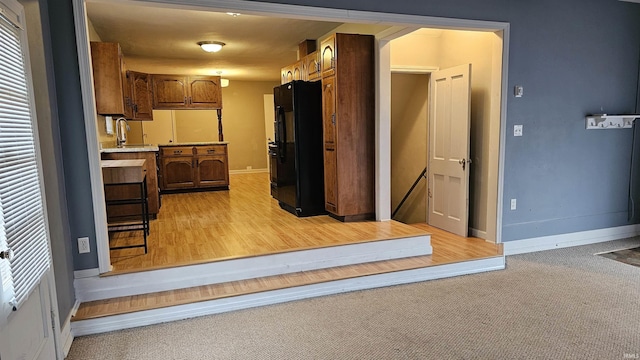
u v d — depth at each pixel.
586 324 2.61
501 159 3.90
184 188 6.95
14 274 1.63
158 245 3.64
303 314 2.85
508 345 2.38
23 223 1.75
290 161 4.96
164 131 9.45
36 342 1.91
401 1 3.32
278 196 5.58
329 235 3.88
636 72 4.43
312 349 2.39
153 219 4.82
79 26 2.68
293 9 3.01
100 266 2.90
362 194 4.56
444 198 4.69
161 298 2.90
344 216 4.50
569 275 3.49
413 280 3.43
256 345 2.45
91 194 2.83
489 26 3.66
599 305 2.89
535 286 3.26
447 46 4.58
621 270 3.60
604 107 4.32
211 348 2.42
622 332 2.51
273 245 3.56
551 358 2.24
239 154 10.22
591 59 4.17
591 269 3.63
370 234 3.89
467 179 4.27
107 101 4.12
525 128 3.97
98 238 2.88
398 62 4.58
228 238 3.85
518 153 3.98
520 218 4.09
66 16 2.66
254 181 8.53
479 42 4.14
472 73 4.27
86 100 2.75
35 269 1.87
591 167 4.35
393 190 5.94
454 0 3.51
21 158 1.80
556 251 4.19
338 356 2.31
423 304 2.97
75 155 2.76
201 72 8.75
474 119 4.31
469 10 3.57
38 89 2.26
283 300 3.07
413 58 4.64
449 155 4.53
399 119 5.65
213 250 3.45
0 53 1.63
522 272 3.59
